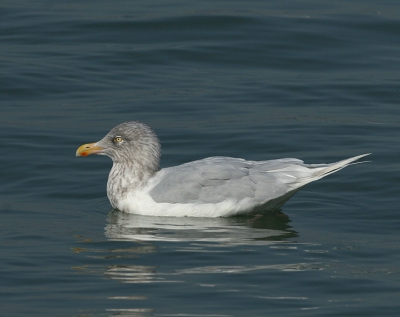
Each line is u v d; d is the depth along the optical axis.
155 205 14.70
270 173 14.63
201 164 14.84
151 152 15.12
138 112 20.02
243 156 17.81
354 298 11.14
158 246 13.03
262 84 21.89
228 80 22.14
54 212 14.96
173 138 18.58
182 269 12.04
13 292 11.33
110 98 20.88
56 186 16.34
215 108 20.38
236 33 24.73
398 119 19.91
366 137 18.80
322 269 12.09
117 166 15.22
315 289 11.41
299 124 19.47
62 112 20.02
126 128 15.20
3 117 19.64
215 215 14.55
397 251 12.85
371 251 12.85
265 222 14.41
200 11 26.23
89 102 20.66
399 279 11.74
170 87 21.62
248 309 10.79
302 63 23.27
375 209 15.11
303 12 26.28
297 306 10.89
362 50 23.91
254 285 11.51
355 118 19.95
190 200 14.55
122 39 24.44
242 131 19.00
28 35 24.61
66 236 13.56
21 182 16.48
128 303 10.95
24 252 12.78
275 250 12.85
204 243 13.16
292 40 24.38
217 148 18.17
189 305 10.88
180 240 13.32
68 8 26.77
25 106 20.42
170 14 25.97
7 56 23.11
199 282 11.58
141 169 15.06
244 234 13.69
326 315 10.66
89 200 15.76
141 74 22.45
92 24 25.28
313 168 14.59
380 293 11.30
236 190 14.47
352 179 16.64
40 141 18.33
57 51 23.62
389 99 21.16
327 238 13.52
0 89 21.20
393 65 23.11
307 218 14.65
